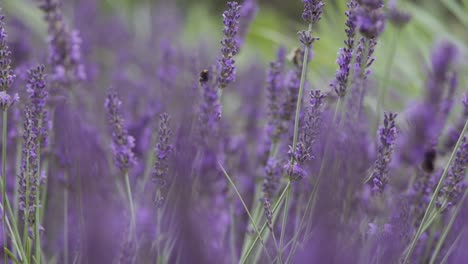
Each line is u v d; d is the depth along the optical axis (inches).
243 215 54.7
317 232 44.1
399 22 55.2
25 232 48.4
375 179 47.2
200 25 125.3
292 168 47.9
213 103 51.0
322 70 79.5
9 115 54.1
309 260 43.8
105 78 84.0
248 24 62.3
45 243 53.5
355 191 46.7
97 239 44.0
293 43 85.0
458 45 76.5
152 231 47.3
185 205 44.8
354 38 49.4
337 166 46.7
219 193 53.7
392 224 46.8
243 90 74.6
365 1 47.5
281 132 53.3
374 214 47.1
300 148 47.9
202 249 44.4
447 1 85.0
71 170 50.2
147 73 84.7
